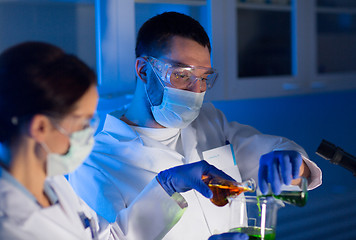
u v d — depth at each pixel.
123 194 1.46
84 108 0.89
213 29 2.67
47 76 0.84
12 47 0.89
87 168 1.51
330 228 3.35
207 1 2.63
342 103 3.90
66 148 0.90
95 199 1.44
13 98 0.84
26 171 0.88
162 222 1.28
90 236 1.12
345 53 3.88
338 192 3.97
